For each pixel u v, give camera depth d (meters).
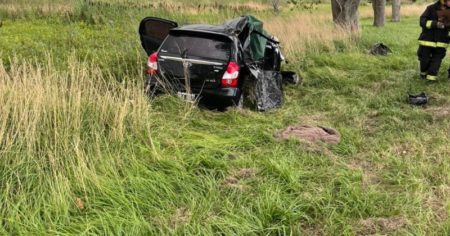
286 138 5.48
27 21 13.60
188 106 6.27
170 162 4.54
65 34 10.94
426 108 7.22
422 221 3.78
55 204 3.67
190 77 6.39
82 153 4.28
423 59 8.54
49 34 10.92
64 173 4.10
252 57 7.47
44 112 4.71
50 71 5.89
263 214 3.79
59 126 4.63
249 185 4.34
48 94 4.95
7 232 3.36
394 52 12.28
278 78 7.42
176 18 14.89
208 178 4.37
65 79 5.49
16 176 3.97
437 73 8.70
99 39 10.63
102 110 5.17
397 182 4.54
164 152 4.84
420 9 33.75
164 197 4.03
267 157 4.95
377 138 5.79
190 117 6.07
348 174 4.59
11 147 4.28
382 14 21.25
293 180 4.36
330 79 8.69
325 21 15.19
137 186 4.05
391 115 6.70
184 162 4.62
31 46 9.23
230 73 6.36
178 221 3.69
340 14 14.30
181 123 5.88
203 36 6.54
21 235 3.31
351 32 13.42
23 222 3.47
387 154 5.18
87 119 5.03
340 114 6.77
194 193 4.14
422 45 8.51
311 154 5.13
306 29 12.38
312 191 4.28
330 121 6.55
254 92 6.99
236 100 6.50
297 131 5.73
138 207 3.79
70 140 4.55
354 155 5.27
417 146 5.44
